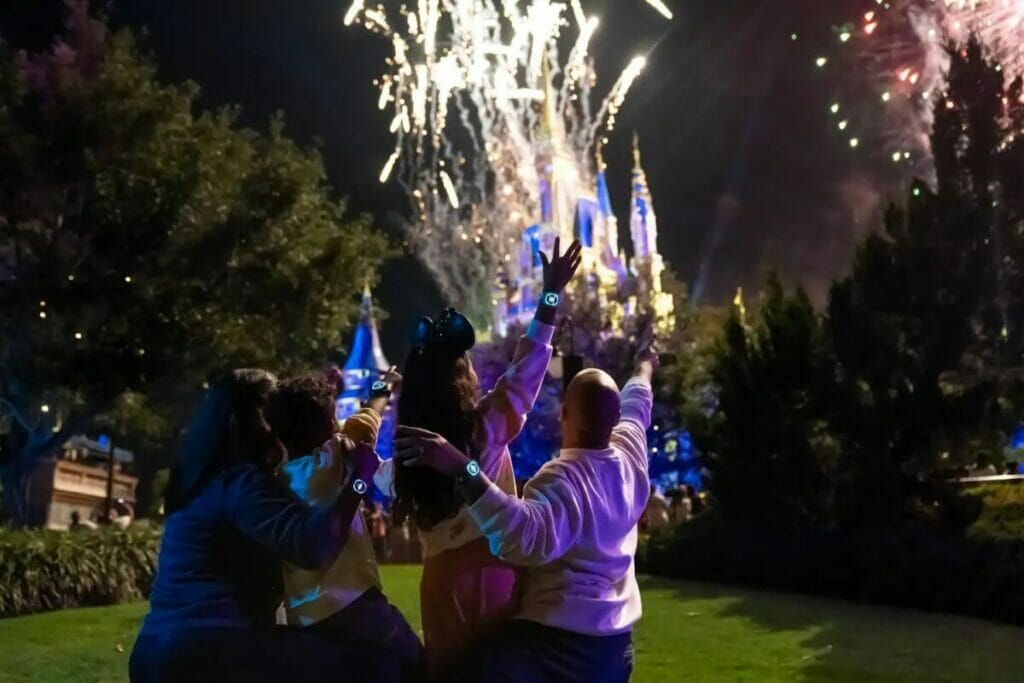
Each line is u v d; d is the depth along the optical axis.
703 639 9.41
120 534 15.30
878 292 13.61
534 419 32.25
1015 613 10.18
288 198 19.83
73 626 11.33
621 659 3.34
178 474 3.55
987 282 13.90
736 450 15.89
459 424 3.48
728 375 16.41
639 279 40.22
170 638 3.33
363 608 3.63
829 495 15.00
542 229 48.62
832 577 13.13
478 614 3.42
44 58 17.72
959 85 14.80
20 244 17.23
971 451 13.59
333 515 3.28
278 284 20.08
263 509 3.34
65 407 20.83
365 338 44.84
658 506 22.95
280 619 4.01
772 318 15.88
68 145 16.62
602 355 32.97
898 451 13.57
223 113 20.97
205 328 18.03
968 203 13.77
